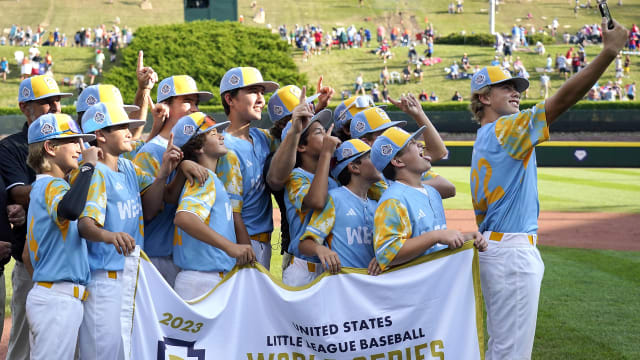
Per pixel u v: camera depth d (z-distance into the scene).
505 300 4.01
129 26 58.03
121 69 36.28
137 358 3.79
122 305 3.72
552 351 5.51
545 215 13.87
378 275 3.97
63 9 61.62
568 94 3.69
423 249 3.79
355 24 59.19
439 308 3.95
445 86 39.56
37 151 3.91
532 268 3.97
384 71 39.34
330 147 4.14
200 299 3.96
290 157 4.22
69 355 3.80
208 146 4.25
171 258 4.61
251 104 4.77
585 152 23.38
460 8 62.62
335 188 4.38
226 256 4.23
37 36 49.72
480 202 4.18
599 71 3.58
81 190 3.63
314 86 40.28
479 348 3.88
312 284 4.00
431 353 3.95
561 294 7.34
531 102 32.16
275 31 55.16
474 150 4.25
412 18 60.56
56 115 3.98
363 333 3.98
